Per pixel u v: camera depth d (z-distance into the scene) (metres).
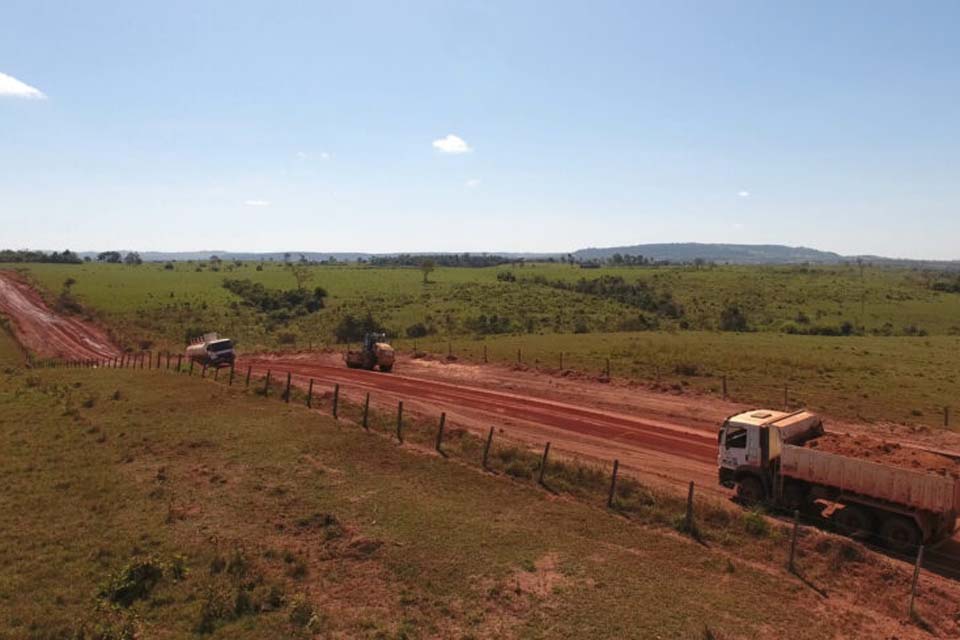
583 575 14.91
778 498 18.70
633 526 17.83
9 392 34.38
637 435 27.95
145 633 12.31
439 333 85.31
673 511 18.50
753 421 19.50
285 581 14.48
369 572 15.05
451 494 19.91
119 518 17.78
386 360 46.16
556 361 47.84
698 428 29.22
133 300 100.75
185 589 14.00
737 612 13.42
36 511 18.05
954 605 13.88
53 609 13.09
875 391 37.16
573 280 157.25
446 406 33.41
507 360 48.81
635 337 64.75
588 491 20.27
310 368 47.59
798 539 16.53
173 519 17.67
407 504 18.92
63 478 20.75
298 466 22.14
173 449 24.02
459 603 13.71
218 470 21.77
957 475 16.42
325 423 27.77
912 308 117.44
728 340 62.28
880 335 85.88
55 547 15.90
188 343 74.38
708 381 39.81
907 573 15.09
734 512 17.81
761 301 126.12
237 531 17.05
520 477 21.62
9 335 72.44
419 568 15.16
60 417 28.72
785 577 15.08
